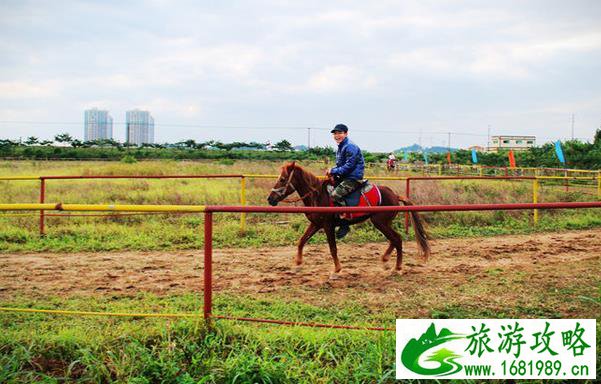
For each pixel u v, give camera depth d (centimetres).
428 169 3259
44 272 755
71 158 3925
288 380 381
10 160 3669
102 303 605
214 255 890
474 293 667
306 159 4128
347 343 452
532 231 1187
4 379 371
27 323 512
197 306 589
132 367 389
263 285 705
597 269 805
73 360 414
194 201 1344
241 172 2145
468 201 1430
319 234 1070
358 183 774
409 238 1075
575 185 2220
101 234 1011
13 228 1038
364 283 719
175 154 4216
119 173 2106
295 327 473
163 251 916
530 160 3588
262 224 1140
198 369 389
